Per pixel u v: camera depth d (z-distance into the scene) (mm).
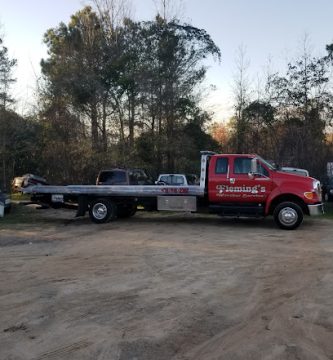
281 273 8172
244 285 7355
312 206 13695
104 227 14539
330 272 8227
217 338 5078
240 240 11898
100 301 6488
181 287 7246
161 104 29344
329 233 13078
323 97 29484
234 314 5887
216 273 8211
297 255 9836
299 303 6336
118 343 4945
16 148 30625
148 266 8797
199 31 30484
